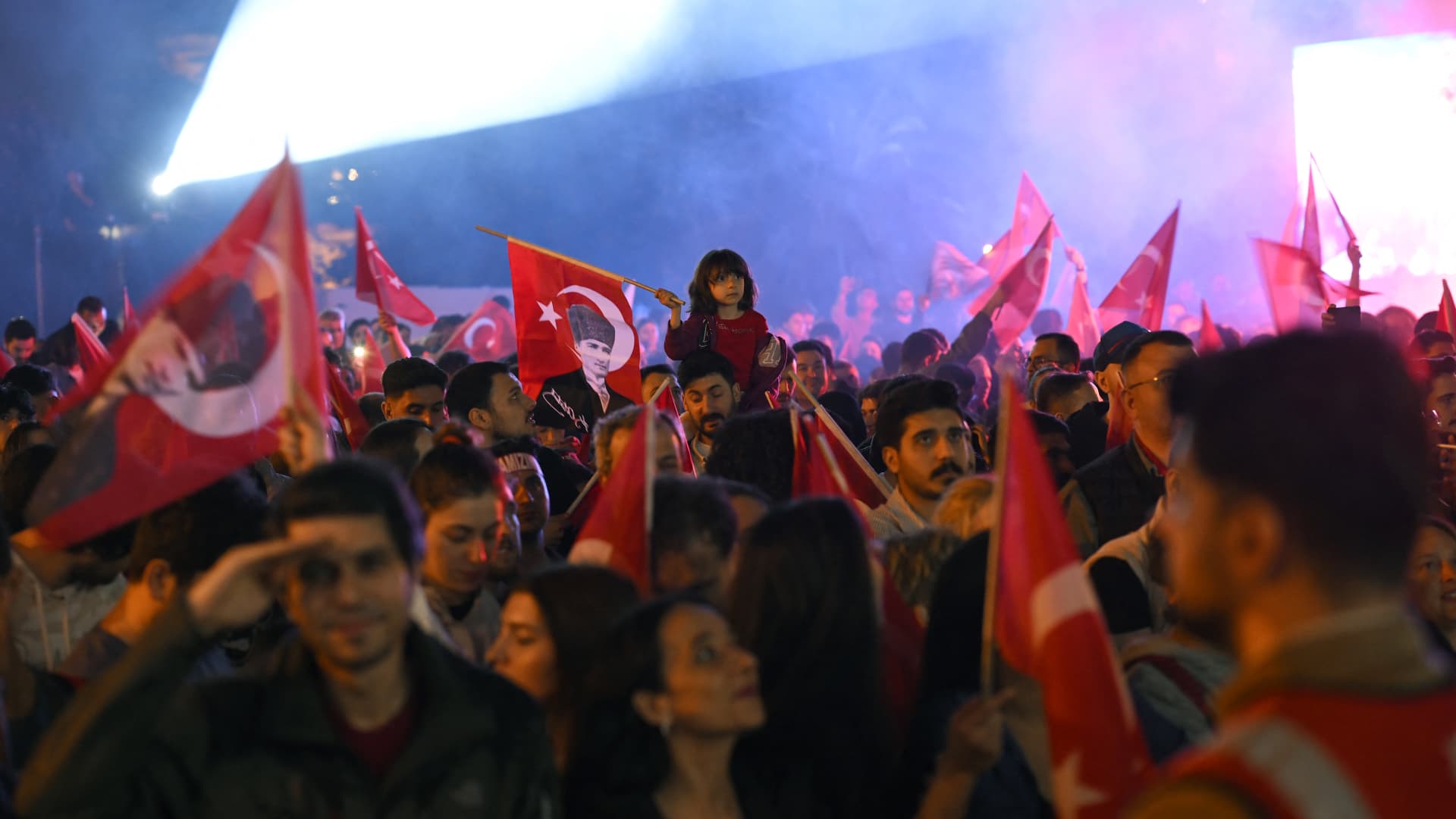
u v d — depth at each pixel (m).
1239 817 1.49
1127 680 3.40
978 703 2.96
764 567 3.26
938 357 13.07
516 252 7.97
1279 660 1.60
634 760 2.94
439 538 4.06
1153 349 5.44
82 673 3.44
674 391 8.16
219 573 2.39
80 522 3.07
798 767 3.15
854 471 5.67
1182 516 1.75
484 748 2.65
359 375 15.06
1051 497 2.65
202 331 3.18
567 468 6.72
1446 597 4.46
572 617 3.28
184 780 2.52
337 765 2.56
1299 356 1.66
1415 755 1.53
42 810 2.32
